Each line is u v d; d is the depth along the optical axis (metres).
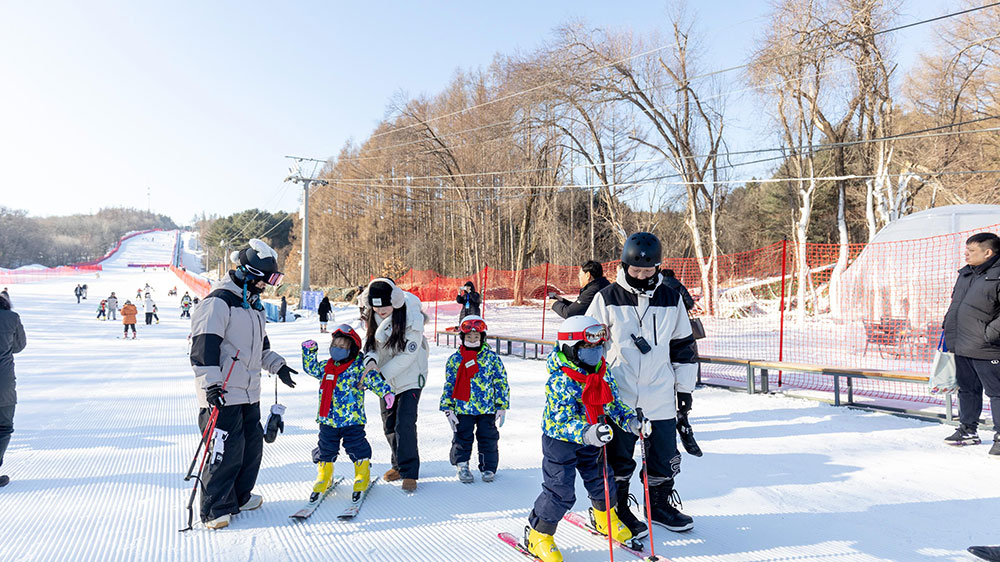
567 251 35.94
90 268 102.12
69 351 15.82
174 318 32.47
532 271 31.78
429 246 47.44
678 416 3.51
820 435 5.82
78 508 4.06
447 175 38.62
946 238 11.77
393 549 3.35
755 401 7.65
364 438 4.17
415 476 4.43
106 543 3.44
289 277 67.00
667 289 3.48
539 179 33.03
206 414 3.73
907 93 23.09
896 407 6.79
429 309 26.83
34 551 3.32
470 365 4.63
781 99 20.97
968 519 3.61
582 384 3.11
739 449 5.38
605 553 3.27
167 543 3.44
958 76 21.06
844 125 20.78
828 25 19.58
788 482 4.41
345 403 4.15
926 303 11.74
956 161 21.14
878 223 19.36
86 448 5.73
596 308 3.44
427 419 7.05
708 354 12.36
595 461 3.32
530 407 7.55
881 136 19.14
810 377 9.91
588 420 3.07
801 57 19.80
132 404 8.12
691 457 5.14
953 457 4.97
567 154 32.16
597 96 26.09
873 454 5.11
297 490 4.44
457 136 39.94
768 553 3.20
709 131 24.09
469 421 4.67
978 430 5.83
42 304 37.94
